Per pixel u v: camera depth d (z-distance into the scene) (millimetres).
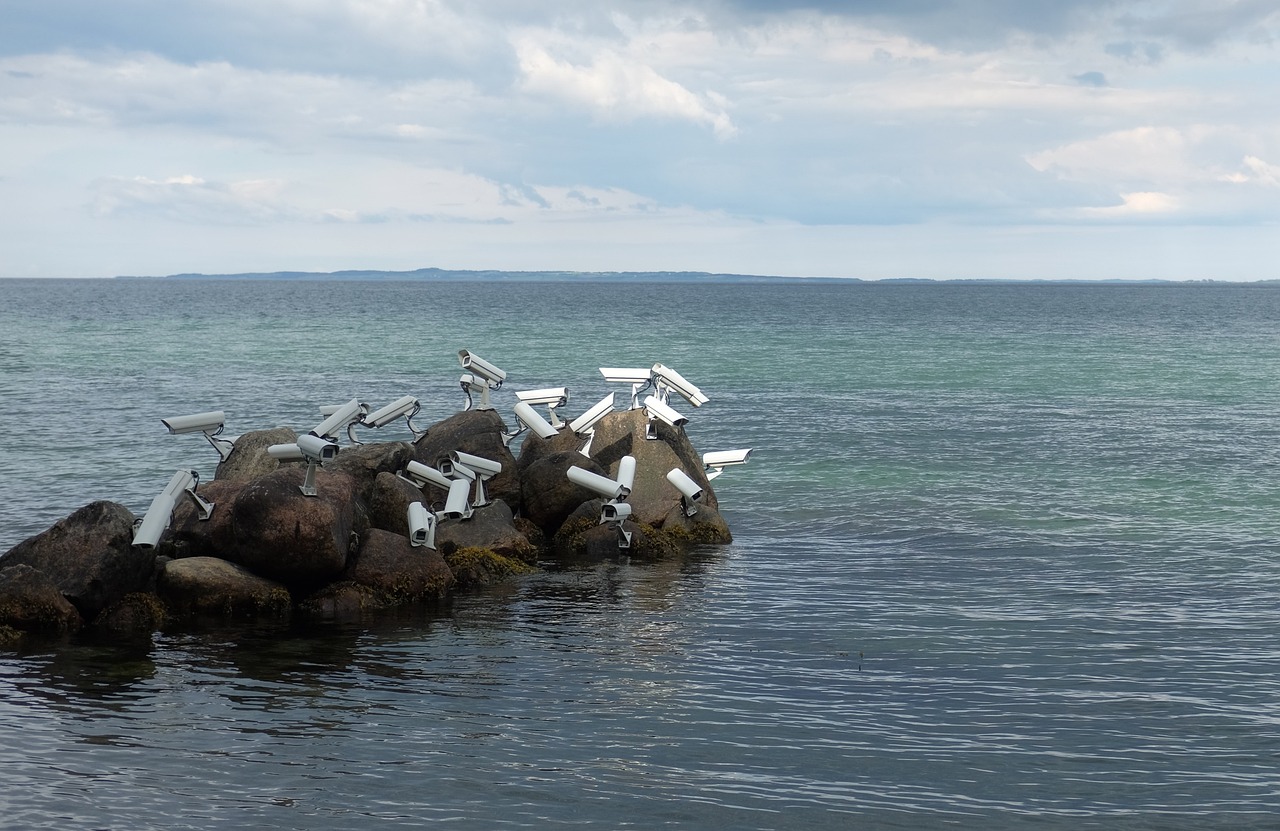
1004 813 8414
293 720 10078
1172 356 62875
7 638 12398
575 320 105250
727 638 12891
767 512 21125
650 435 19797
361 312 120875
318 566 14047
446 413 35500
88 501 20766
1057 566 16719
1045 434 31250
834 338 79000
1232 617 13805
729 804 8469
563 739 9664
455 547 16297
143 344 67312
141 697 10672
